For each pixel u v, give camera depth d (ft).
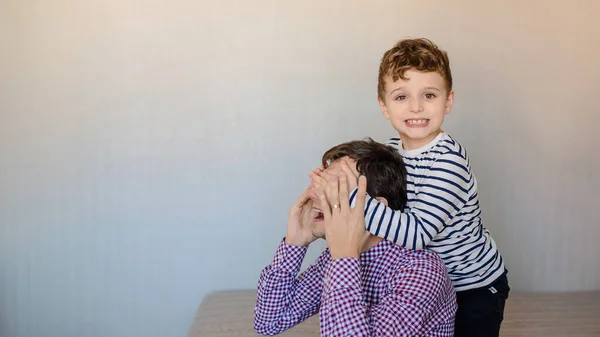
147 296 10.83
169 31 10.36
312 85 10.62
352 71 10.62
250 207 10.81
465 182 5.71
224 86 10.53
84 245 10.64
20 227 10.50
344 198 4.73
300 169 10.76
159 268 10.81
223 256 10.88
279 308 5.41
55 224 10.55
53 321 10.71
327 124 10.69
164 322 10.89
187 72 10.46
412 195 5.74
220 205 10.78
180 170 10.65
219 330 9.30
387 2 10.57
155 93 10.45
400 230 4.95
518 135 11.04
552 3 10.84
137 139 10.52
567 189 11.26
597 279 11.47
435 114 5.66
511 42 10.84
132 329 10.87
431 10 10.65
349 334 4.39
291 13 10.48
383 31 10.59
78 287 10.70
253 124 10.65
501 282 6.25
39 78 10.25
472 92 10.87
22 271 10.59
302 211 5.41
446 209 5.47
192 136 10.60
